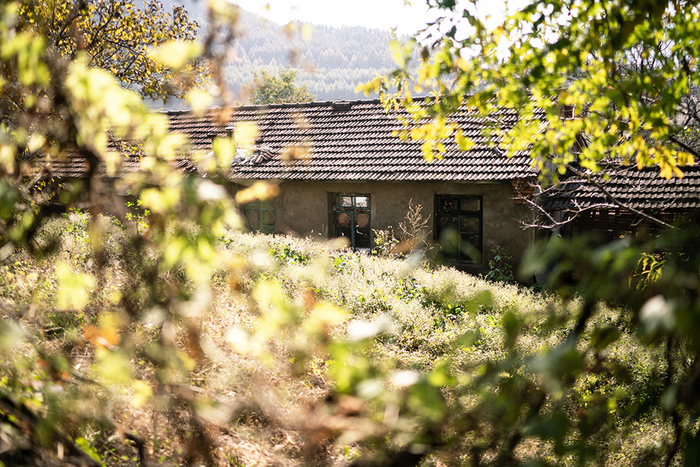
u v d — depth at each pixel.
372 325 0.96
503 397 0.84
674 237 0.78
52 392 1.37
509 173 13.32
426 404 0.83
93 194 1.15
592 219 13.08
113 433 2.57
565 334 3.94
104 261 1.19
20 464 1.34
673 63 2.96
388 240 14.87
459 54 3.21
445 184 14.30
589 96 3.31
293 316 1.02
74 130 1.15
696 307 0.68
